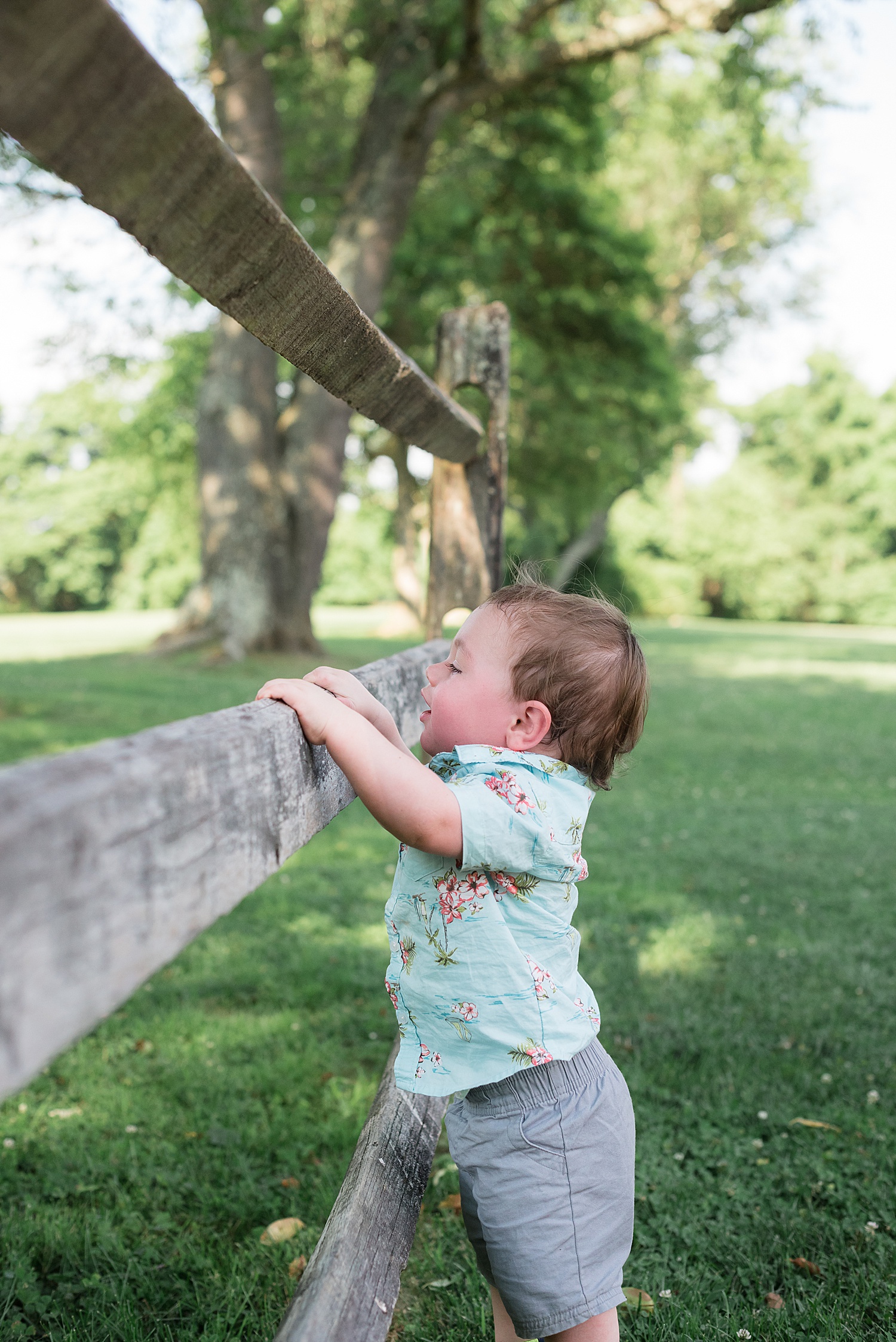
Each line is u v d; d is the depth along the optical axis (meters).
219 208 0.71
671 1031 3.21
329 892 4.67
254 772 0.84
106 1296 1.96
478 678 1.49
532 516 32.44
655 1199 2.32
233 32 9.90
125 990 0.58
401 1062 1.45
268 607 16.00
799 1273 2.10
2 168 5.53
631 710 1.53
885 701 14.19
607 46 12.51
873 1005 3.49
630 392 20.86
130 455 24.64
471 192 17.30
